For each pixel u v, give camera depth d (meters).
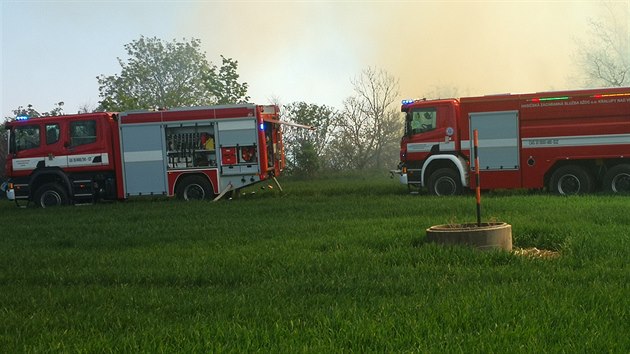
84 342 5.54
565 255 8.88
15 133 23.56
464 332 5.38
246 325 5.83
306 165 33.44
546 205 14.78
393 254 9.19
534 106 19.94
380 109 36.75
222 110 22.61
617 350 4.76
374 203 17.50
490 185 20.42
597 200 15.95
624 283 6.97
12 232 14.46
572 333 5.16
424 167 21.11
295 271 8.46
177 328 5.76
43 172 23.30
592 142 19.42
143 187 23.11
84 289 7.89
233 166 22.59
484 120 20.39
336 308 6.22
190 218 15.73
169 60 41.00
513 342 5.02
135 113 23.05
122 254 10.55
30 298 7.50
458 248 9.23
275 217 15.13
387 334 5.37
